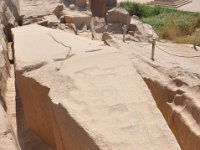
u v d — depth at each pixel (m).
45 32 7.30
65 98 4.68
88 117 4.30
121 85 4.86
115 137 4.02
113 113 4.37
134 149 3.90
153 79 6.50
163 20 18.41
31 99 5.74
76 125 4.22
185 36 16.17
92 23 14.54
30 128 6.15
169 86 6.21
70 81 4.98
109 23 15.27
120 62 5.38
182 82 6.12
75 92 4.75
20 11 14.69
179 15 19.78
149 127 4.18
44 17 13.98
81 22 14.40
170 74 7.40
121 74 5.09
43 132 5.79
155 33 15.80
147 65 7.34
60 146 4.94
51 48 6.46
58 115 4.64
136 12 20.97
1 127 4.43
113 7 16.34
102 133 4.06
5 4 11.98
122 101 4.55
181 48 12.21
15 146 4.19
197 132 5.20
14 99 6.96
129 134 4.09
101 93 4.71
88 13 15.57
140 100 4.58
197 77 7.66
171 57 10.30
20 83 5.93
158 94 6.39
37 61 5.96
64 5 16.20
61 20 14.28
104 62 5.41
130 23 15.38
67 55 6.12
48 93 5.01
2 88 6.84
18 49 6.46
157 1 24.80
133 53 8.63
